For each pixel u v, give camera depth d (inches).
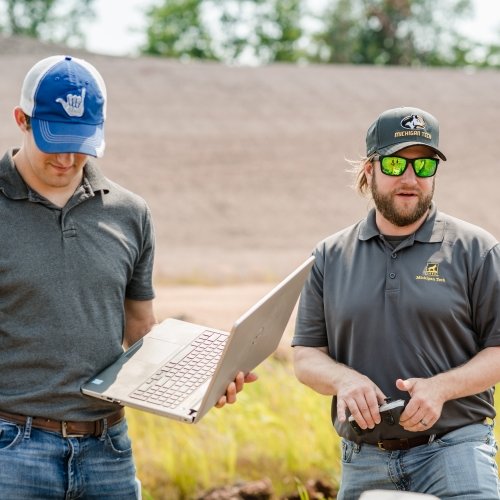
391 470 151.3
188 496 230.5
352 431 155.2
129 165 1411.2
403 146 146.6
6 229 136.9
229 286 788.0
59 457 140.9
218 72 1900.8
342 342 156.5
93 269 141.7
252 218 1266.0
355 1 3201.3
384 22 3184.1
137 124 1582.2
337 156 1507.1
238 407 264.4
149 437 252.5
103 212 146.3
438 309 148.2
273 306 138.1
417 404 141.6
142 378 142.1
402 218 149.8
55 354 138.9
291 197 1346.0
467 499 144.0
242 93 1780.3
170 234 1185.4
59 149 133.1
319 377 154.4
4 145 1358.3
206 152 1485.0
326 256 160.4
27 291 136.9
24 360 138.4
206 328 155.6
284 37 2906.0
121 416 150.5
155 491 232.1
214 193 1342.3
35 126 134.3
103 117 140.6
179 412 133.5
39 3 3125.0
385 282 151.8
